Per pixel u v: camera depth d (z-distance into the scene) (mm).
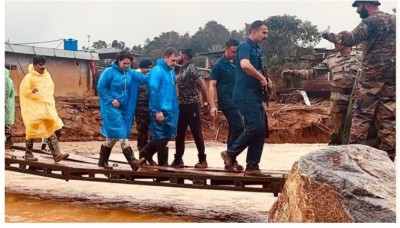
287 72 7879
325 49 26172
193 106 6742
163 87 6469
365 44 6105
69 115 21172
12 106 8797
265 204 6566
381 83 6027
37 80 6957
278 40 26484
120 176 6285
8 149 8656
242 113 5695
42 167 6855
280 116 23125
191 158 13086
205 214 5938
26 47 24844
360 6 6273
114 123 6379
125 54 6520
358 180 4098
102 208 6266
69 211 6074
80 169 6484
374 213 3891
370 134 6254
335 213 4020
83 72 27578
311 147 18906
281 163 11695
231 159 5906
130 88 6637
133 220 5629
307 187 4188
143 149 6863
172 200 6816
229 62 6637
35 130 6922
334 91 7566
